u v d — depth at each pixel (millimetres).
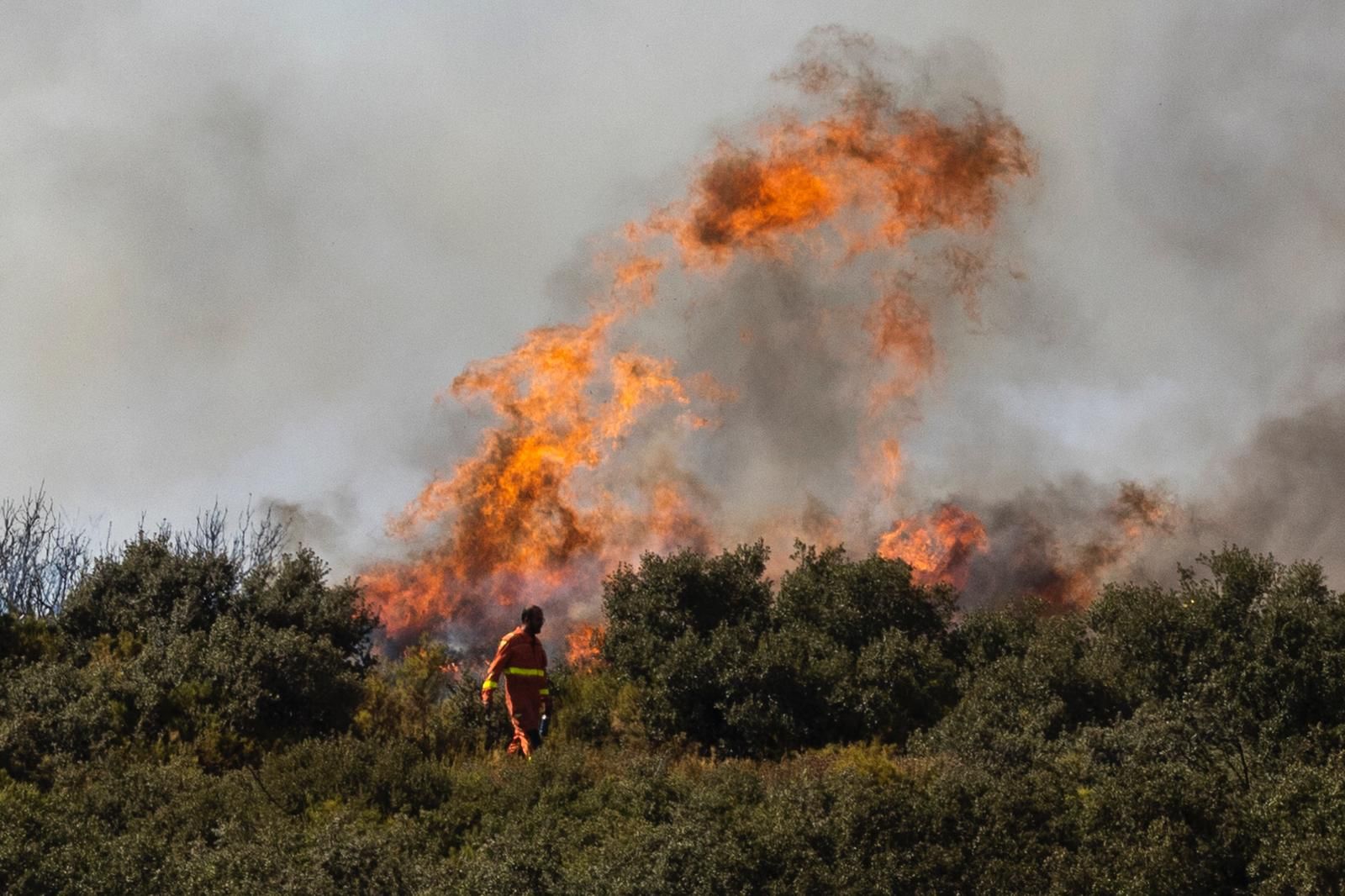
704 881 39000
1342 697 50438
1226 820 40625
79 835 40531
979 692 58219
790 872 39938
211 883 38094
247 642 57688
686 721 59812
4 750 47562
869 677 60719
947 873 40125
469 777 47938
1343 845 37906
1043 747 51719
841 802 42562
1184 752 49781
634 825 43281
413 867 39656
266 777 47031
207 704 54250
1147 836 40406
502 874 38406
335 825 40469
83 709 51125
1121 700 56312
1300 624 52938
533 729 55625
